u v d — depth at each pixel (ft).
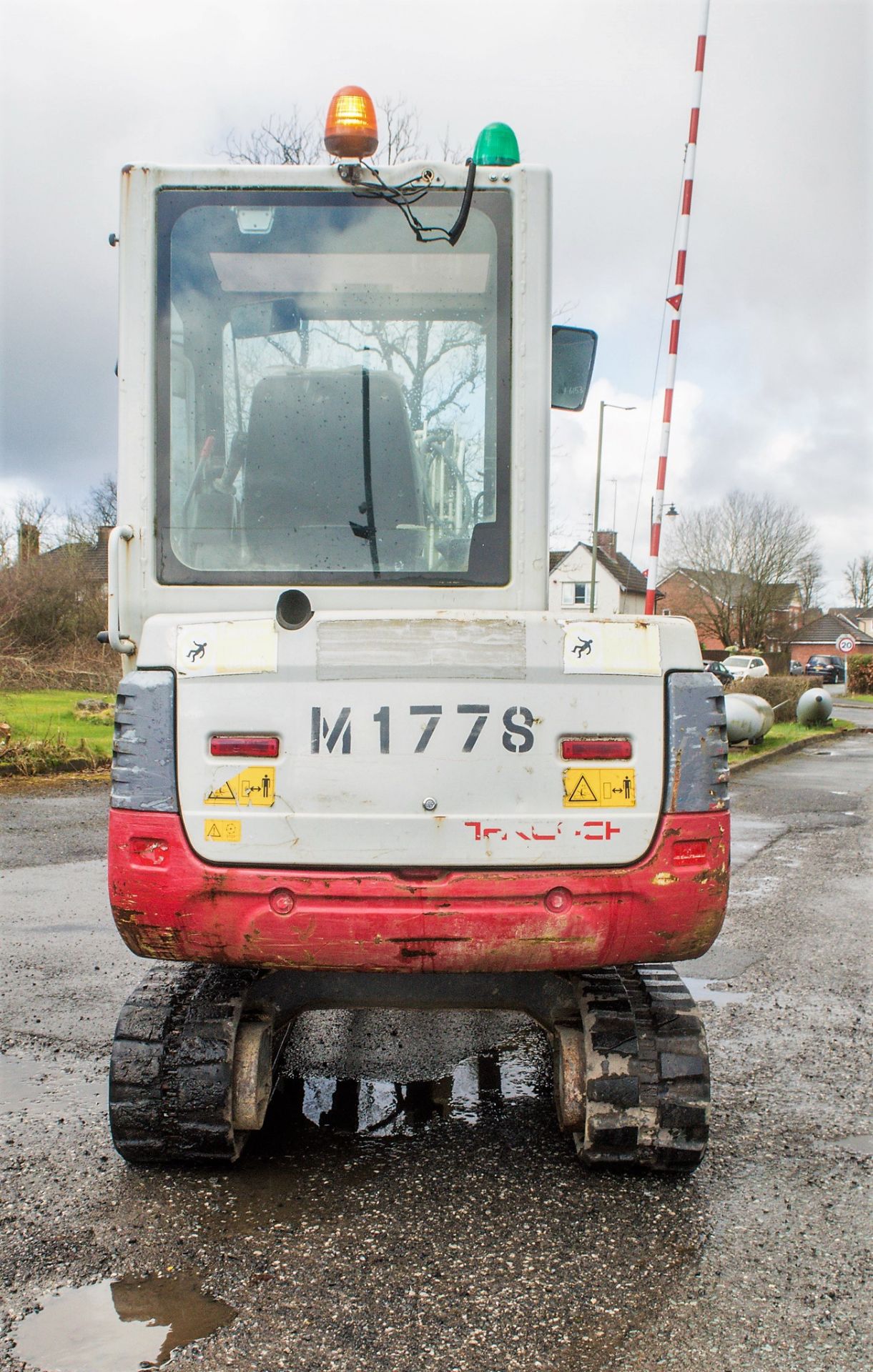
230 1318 9.10
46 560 82.99
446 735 10.43
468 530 11.60
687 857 10.55
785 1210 11.24
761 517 220.23
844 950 22.61
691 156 27.99
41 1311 9.16
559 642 10.49
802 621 237.25
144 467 11.55
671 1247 10.41
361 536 11.59
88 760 48.55
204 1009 11.71
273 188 11.62
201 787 10.50
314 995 12.33
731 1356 8.70
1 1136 12.75
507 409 11.59
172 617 10.71
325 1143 12.70
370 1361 8.55
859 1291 9.71
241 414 11.64
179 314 11.64
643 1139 11.48
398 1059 15.60
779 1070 15.61
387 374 11.64
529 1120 13.50
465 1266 9.99
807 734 84.12
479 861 10.43
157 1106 11.47
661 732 10.58
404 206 11.60
